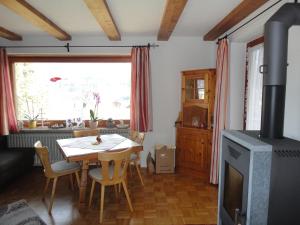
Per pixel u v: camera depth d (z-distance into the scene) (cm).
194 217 244
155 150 376
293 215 136
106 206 267
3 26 327
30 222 178
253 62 296
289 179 133
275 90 146
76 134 346
